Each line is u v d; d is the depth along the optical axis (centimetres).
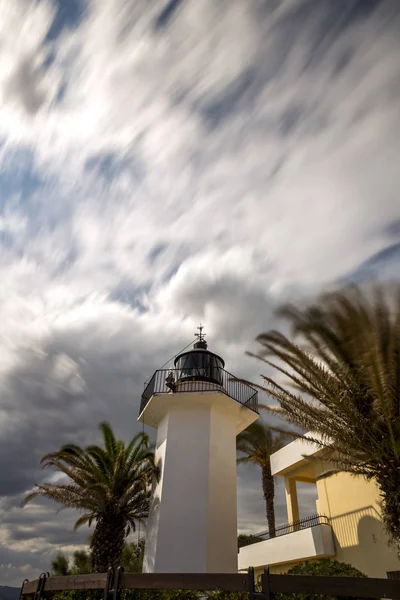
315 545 1443
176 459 1645
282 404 1164
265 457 2475
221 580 739
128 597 764
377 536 1257
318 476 1600
